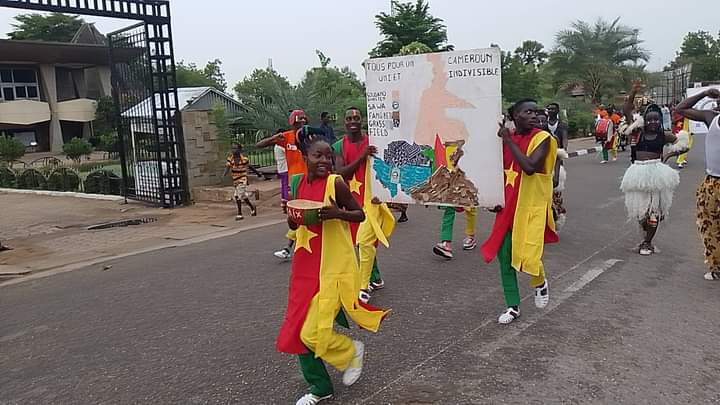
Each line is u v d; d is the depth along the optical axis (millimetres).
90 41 56844
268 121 17016
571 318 5215
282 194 9289
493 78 4984
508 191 4992
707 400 3734
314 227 3723
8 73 45125
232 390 4223
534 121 4758
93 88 49781
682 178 13523
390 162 5723
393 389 4059
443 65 5250
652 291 5832
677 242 7688
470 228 7797
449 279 6559
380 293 6180
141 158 14781
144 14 13117
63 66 48469
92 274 8102
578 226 8898
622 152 21625
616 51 45562
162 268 8031
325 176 3793
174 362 4785
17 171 22984
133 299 6660
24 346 5453
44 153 46219
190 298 6508
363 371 4355
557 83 46062
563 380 4078
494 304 5672
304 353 3732
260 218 11758
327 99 17828
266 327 5418
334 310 3701
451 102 5238
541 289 5145
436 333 5016
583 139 30406
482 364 4379
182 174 14180
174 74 13898
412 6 30203
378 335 5031
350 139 6137
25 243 10945
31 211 15227
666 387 3920
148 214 13430
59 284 7711
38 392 4449
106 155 40625
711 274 6113
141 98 14242
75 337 5574
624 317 5184
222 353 4895
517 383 4062
